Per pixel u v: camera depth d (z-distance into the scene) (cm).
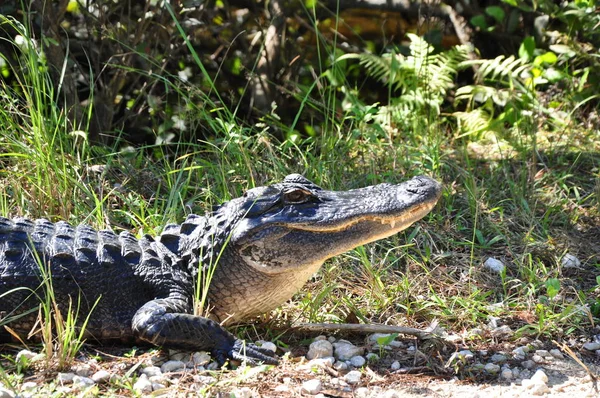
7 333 789
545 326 864
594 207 1177
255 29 1611
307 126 1439
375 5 1597
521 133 1431
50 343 739
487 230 1102
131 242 842
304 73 1598
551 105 1514
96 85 1399
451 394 728
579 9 1463
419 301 923
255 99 1495
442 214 1134
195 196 1087
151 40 1409
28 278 794
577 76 1570
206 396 694
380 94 1667
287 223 807
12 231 825
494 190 1207
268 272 814
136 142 1420
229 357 766
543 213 1155
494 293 966
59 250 809
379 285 931
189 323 764
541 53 1542
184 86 1336
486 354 817
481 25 1584
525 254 1024
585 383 756
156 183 1170
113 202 1102
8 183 1070
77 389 694
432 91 1465
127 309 802
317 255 816
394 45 1549
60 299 795
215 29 1478
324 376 751
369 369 771
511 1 1519
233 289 821
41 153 1030
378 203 817
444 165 1243
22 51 1152
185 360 775
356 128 1327
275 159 1163
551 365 799
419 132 1388
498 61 1469
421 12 1603
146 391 703
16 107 1132
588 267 1034
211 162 1183
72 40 1394
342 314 898
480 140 1417
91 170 1141
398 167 1227
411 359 803
